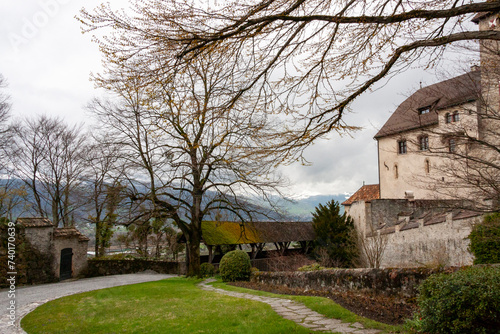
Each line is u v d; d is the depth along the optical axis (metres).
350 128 6.02
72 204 29.39
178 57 4.86
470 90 9.55
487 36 4.82
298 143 5.99
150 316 8.64
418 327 5.93
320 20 5.11
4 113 24.03
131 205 20.36
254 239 28.64
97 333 7.18
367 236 28.31
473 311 5.15
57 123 30.64
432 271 7.67
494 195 8.74
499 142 10.65
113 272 24.94
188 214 23.39
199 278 20.78
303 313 8.12
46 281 19.72
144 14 4.54
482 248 16.33
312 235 32.66
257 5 4.85
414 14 4.85
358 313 7.82
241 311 8.53
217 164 18.59
